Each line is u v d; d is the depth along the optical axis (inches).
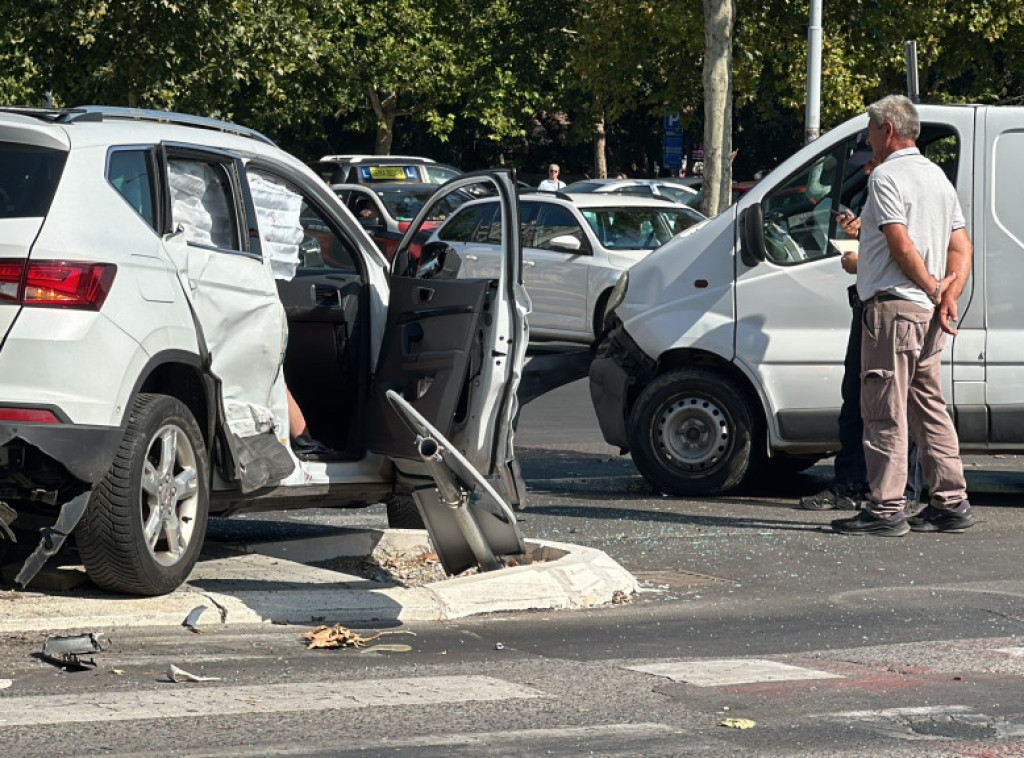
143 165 328.2
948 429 454.6
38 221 300.7
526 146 2950.3
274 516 480.7
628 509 500.4
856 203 514.0
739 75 1702.8
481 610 336.2
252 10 1314.0
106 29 1264.8
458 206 1043.9
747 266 522.0
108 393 302.4
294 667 276.2
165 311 317.7
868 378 443.5
